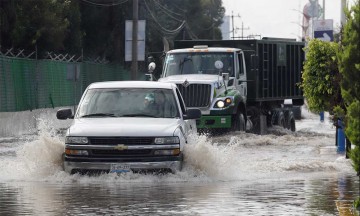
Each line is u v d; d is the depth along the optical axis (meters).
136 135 38.62
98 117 41.56
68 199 32.25
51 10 111.50
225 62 74.62
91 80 117.75
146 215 28.05
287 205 30.48
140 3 155.12
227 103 72.50
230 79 74.19
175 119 41.44
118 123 39.84
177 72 74.50
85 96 42.91
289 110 91.31
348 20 24.94
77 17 126.25
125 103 42.16
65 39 125.25
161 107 42.03
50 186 36.69
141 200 31.88
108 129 38.97
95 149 38.78
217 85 72.62
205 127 72.38
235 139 70.56
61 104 100.31
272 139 69.31
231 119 74.00
